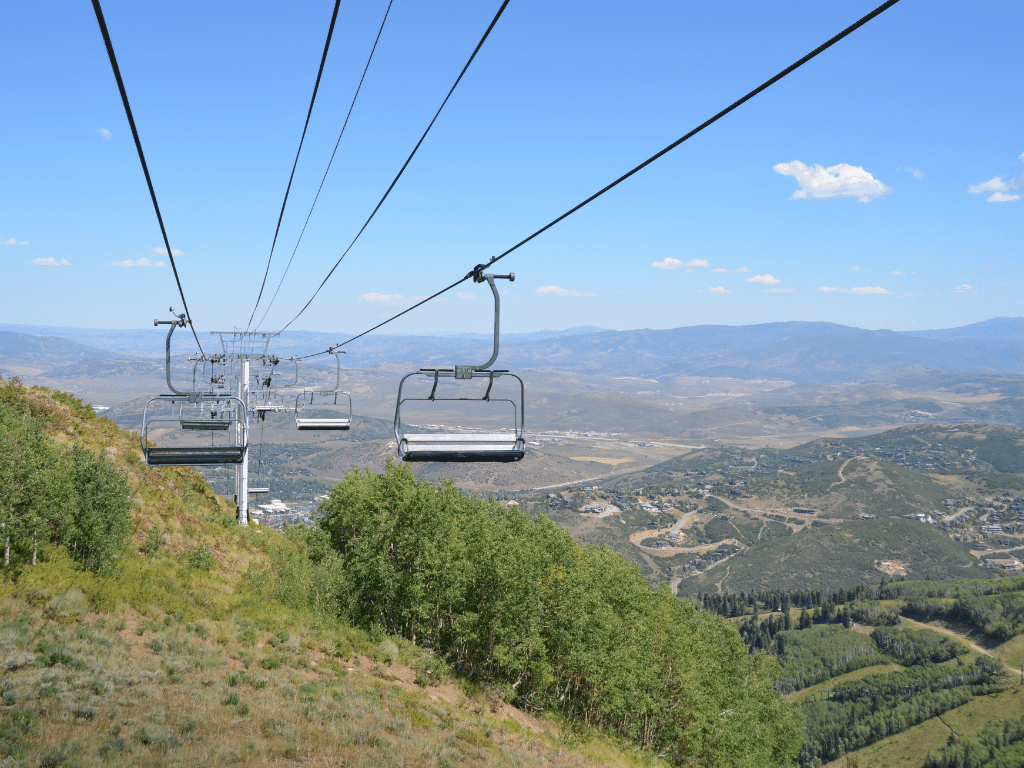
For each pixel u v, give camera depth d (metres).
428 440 13.25
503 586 44.69
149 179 11.02
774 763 77.50
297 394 39.78
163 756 17.16
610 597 56.44
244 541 47.44
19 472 29.17
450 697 36.16
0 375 46.97
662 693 56.09
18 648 22.25
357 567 44.94
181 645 26.94
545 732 37.50
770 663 88.88
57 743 16.36
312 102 10.89
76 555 31.23
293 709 23.81
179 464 23.58
